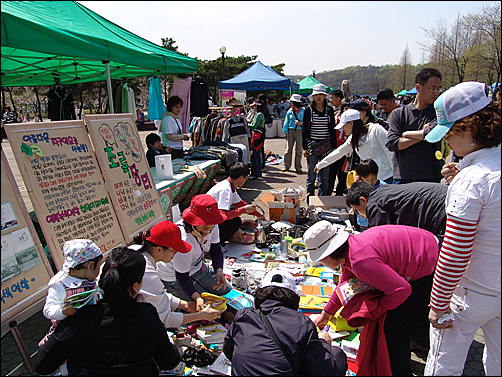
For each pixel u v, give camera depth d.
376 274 1.88
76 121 3.08
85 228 2.88
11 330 2.23
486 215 1.56
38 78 6.71
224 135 7.79
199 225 2.67
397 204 2.35
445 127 1.71
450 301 1.80
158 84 7.18
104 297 1.75
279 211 4.63
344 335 2.59
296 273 3.39
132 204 3.45
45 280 2.45
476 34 22.20
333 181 5.62
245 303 2.85
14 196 2.36
